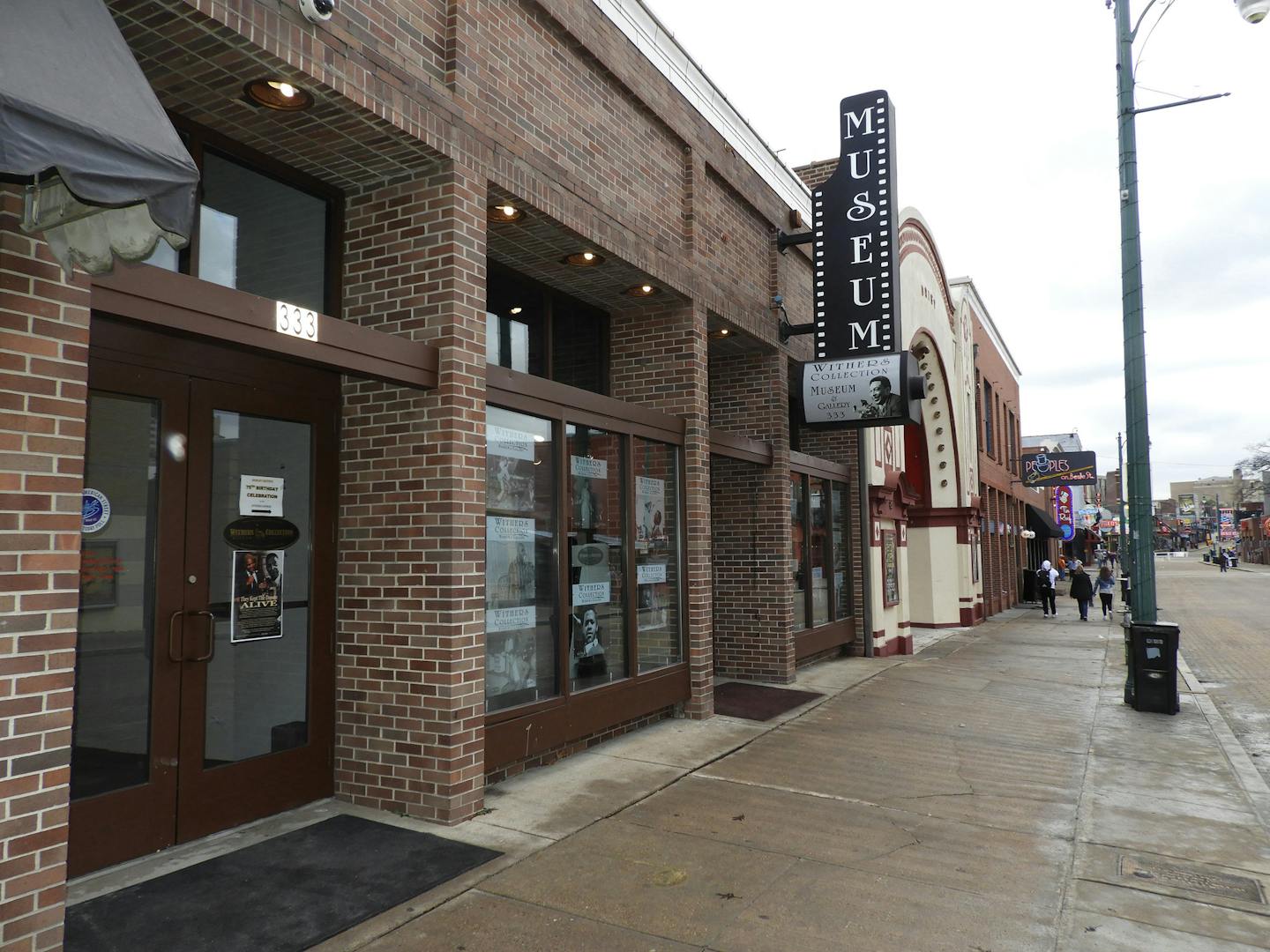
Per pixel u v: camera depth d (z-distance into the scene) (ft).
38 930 11.68
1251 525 338.75
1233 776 23.99
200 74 15.93
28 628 11.75
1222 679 45.68
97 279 12.93
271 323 15.60
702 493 30.94
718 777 23.12
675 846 17.87
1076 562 80.38
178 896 14.60
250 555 18.26
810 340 43.39
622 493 27.63
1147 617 35.01
